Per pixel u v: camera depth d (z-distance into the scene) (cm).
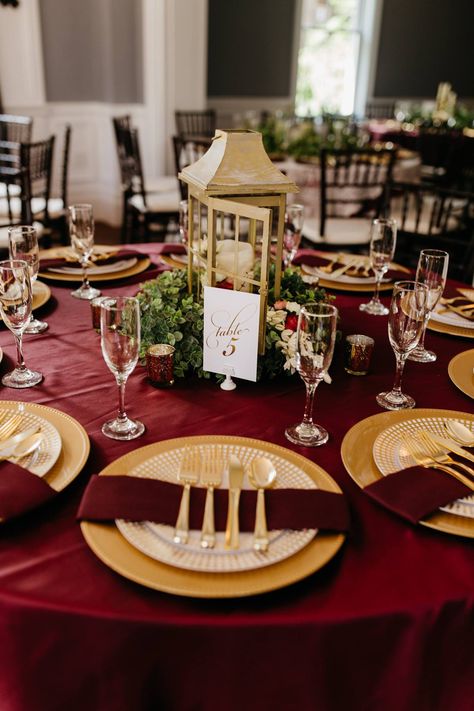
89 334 142
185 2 477
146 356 119
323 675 73
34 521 82
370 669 74
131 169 378
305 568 73
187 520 78
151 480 84
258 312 110
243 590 69
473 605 73
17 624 71
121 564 72
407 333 110
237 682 72
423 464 93
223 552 74
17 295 112
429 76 767
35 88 479
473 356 133
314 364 98
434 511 84
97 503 80
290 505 81
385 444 99
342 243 329
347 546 80
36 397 114
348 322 154
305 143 387
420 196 245
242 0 577
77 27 486
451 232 343
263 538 75
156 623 68
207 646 70
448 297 166
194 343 121
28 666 73
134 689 73
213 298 113
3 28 456
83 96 507
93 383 120
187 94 509
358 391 120
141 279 175
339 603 71
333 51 703
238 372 116
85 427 104
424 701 79
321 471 90
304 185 360
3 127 410
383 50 720
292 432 104
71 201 533
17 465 88
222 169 111
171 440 96
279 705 74
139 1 469
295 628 69
